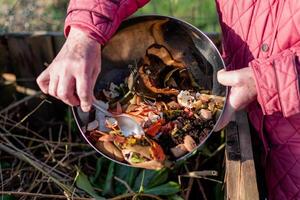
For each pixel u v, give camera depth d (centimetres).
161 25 102
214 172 123
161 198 126
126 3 100
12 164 138
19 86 149
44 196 122
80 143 144
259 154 115
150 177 128
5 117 145
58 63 94
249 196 94
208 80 103
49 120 151
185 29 102
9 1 205
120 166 131
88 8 97
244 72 94
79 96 93
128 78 105
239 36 105
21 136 142
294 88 90
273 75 91
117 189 129
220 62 101
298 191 108
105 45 102
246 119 109
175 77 105
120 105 103
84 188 124
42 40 141
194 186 131
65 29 100
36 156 143
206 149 134
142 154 100
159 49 104
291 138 105
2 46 143
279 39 98
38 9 202
